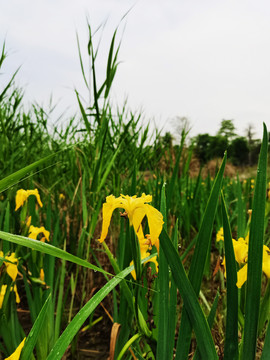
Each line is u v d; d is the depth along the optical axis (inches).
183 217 155.4
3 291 66.1
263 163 38.6
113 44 102.0
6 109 144.6
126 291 48.2
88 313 36.4
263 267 44.9
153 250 57.1
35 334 38.7
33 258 75.7
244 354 40.2
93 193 110.0
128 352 65.7
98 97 106.0
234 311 41.4
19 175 45.8
